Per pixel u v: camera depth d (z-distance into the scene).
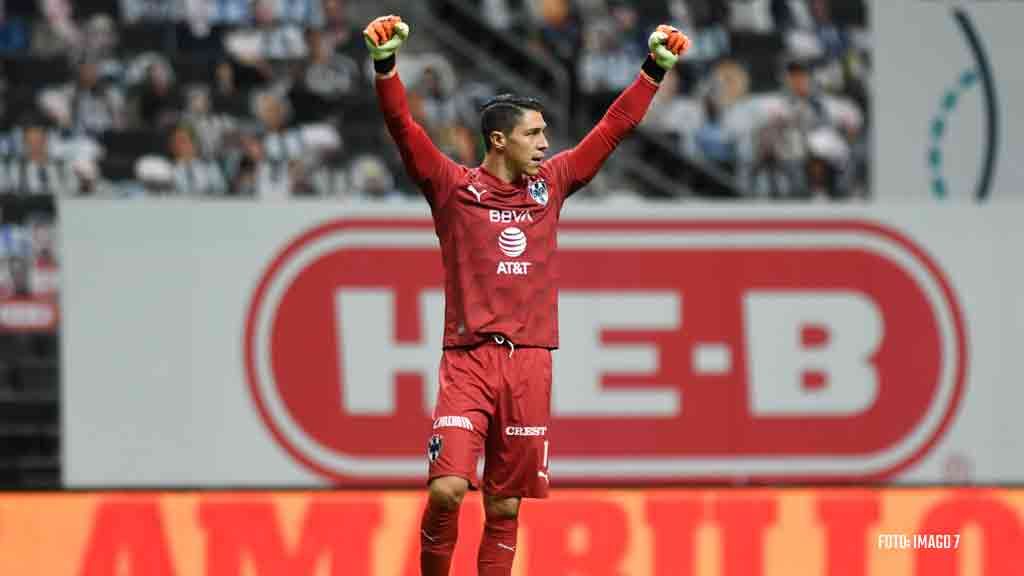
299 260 25.95
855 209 26.77
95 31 47.72
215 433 25.59
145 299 25.56
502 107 17.30
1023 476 26.70
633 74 48.72
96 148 44.09
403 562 22.86
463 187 17.34
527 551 22.75
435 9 50.03
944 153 29.41
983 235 26.89
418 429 26.05
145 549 22.66
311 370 25.91
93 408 25.31
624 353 26.31
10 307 38.53
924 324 26.73
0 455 34.34
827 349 26.64
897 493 23.20
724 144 46.28
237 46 47.88
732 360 26.45
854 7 51.50
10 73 46.22
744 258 26.55
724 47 49.62
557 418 26.19
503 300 17.25
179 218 25.72
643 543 22.91
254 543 22.77
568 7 49.75
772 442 26.48
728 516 23.03
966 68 29.36
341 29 47.84
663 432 26.31
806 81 46.91
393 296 26.08
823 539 23.08
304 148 44.22
